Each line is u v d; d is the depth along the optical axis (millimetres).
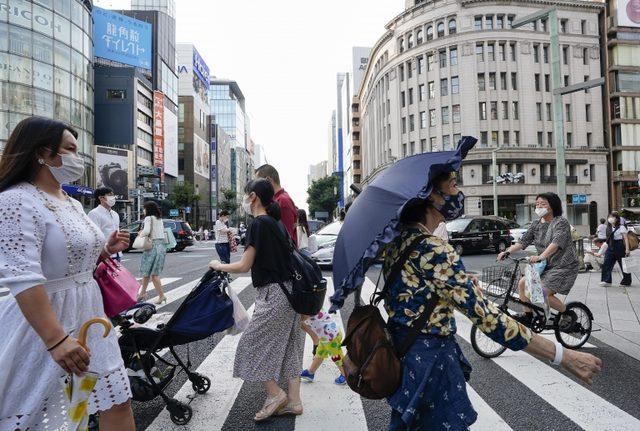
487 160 44312
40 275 1654
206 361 4559
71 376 1771
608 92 48344
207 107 87312
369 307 1847
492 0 45438
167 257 19875
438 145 47500
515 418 3207
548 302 4766
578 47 47000
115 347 2068
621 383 3912
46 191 1917
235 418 3232
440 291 1711
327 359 4762
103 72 46062
